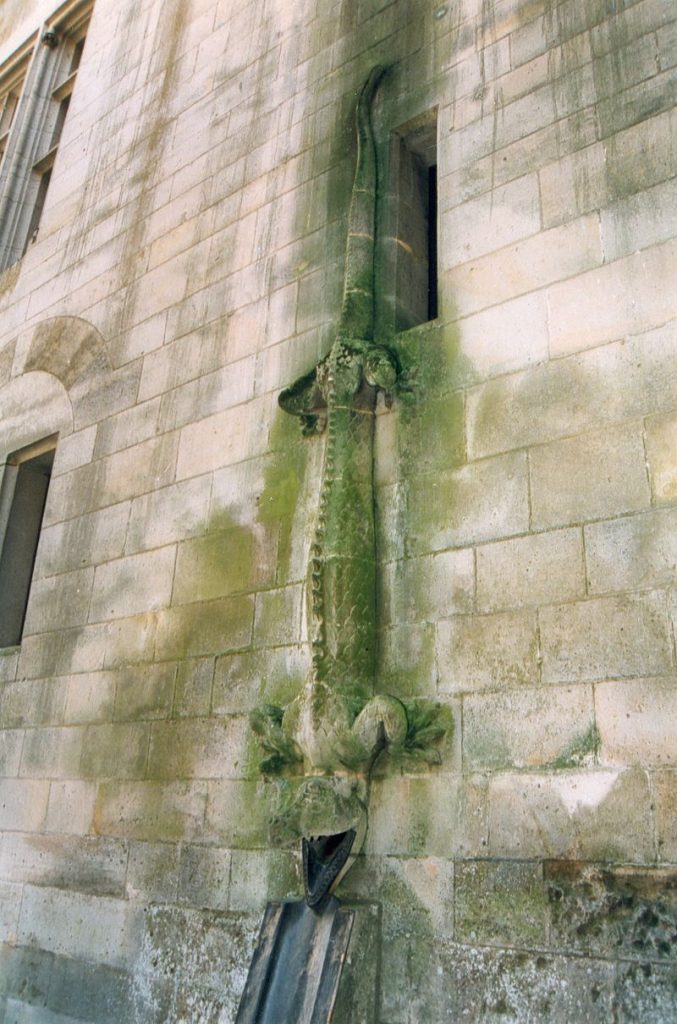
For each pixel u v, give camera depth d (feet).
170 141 25.94
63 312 26.50
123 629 19.74
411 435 15.87
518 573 13.58
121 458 21.98
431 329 16.44
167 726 17.75
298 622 16.24
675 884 10.66
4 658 22.75
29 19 37.52
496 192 16.55
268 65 23.77
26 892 19.07
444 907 12.60
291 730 14.53
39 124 34.40
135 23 30.94
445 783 13.24
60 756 19.81
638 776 11.41
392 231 18.31
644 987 10.50
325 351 18.15
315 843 13.74
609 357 13.75
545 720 12.52
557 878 11.68
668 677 11.54
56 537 22.85
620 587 12.41
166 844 16.71
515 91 17.16
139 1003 15.71
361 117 19.30
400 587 14.98
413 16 20.25
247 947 14.58
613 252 14.37
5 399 27.30
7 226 32.45
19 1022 17.65
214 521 18.80
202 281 22.09
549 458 13.88
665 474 12.52
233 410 19.56
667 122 14.56
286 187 21.12
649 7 15.72
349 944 12.77
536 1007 11.28
